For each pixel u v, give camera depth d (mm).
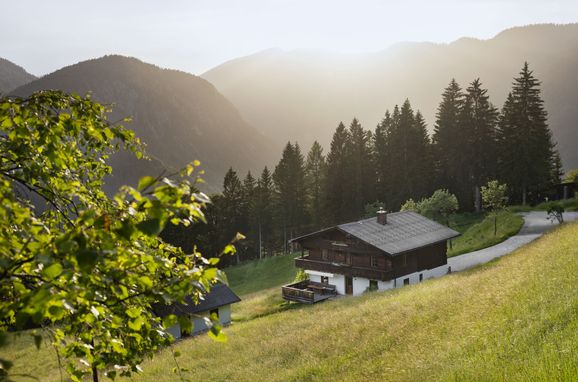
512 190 76875
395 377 12961
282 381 16875
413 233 46719
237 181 94750
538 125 75000
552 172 93500
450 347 13719
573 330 10117
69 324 4688
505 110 79938
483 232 61969
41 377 27000
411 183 82250
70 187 5566
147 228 3064
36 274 3600
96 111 5805
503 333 12812
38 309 2988
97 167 6508
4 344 2803
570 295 13086
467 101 81688
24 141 5250
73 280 3455
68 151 5477
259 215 92625
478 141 81250
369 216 78062
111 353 5070
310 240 49156
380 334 19781
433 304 22109
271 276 70125
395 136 84562
